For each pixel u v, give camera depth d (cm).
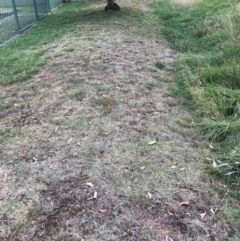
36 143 287
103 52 507
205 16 652
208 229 197
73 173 246
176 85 401
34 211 213
